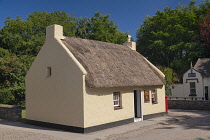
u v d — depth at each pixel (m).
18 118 16.30
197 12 37.69
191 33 33.25
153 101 17.23
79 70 12.03
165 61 38.94
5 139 10.22
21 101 21.86
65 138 10.48
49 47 14.05
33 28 32.62
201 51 32.62
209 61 30.16
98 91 12.61
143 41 40.19
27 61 26.58
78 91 12.05
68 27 35.94
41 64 14.54
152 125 13.78
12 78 24.14
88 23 43.41
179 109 22.31
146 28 39.94
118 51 16.95
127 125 13.90
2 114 17.45
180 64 33.47
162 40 36.31
